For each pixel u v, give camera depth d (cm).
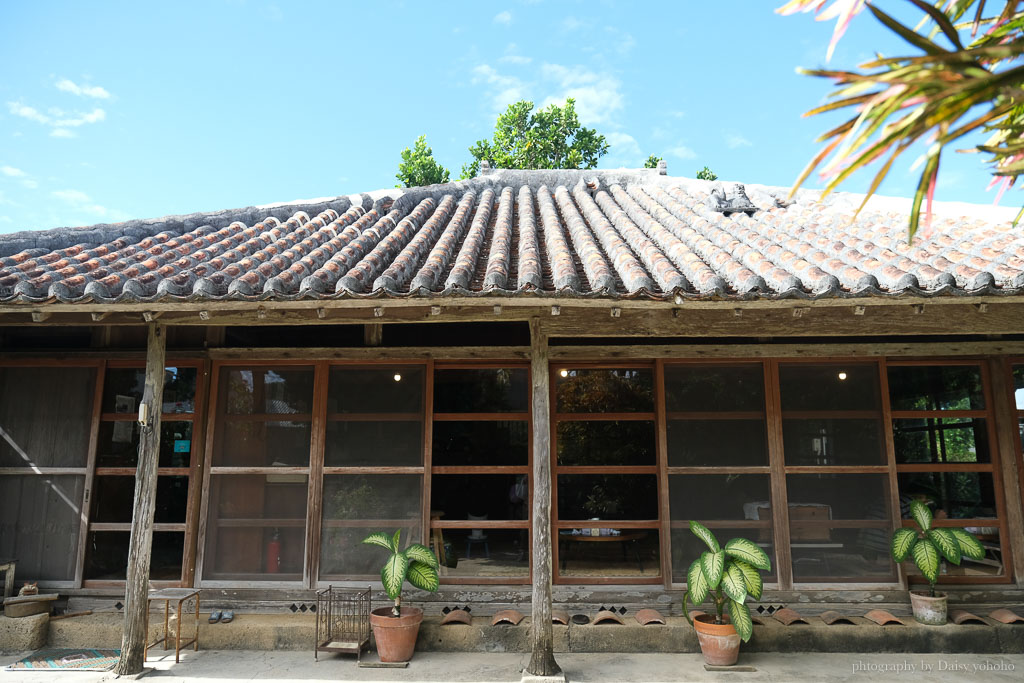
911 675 506
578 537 620
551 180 919
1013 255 490
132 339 656
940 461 621
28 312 465
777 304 460
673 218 712
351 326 650
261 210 727
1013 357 632
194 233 654
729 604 526
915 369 635
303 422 636
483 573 610
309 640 568
